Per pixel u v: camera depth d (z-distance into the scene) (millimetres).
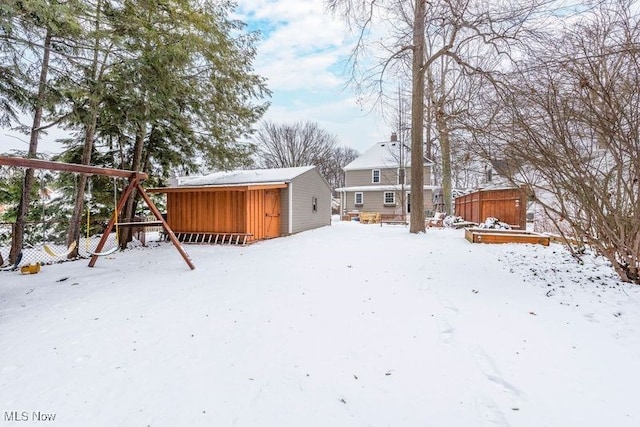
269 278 5926
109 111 8461
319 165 38469
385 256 7223
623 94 3719
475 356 2916
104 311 4562
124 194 7305
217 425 2238
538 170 4602
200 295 5137
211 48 9656
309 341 3396
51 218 11453
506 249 7438
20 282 6316
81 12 7223
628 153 3764
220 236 11508
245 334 3643
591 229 4699
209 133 11320
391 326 3650
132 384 2764
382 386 2584
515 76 4824
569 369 2605
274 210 12719
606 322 3346
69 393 2674
